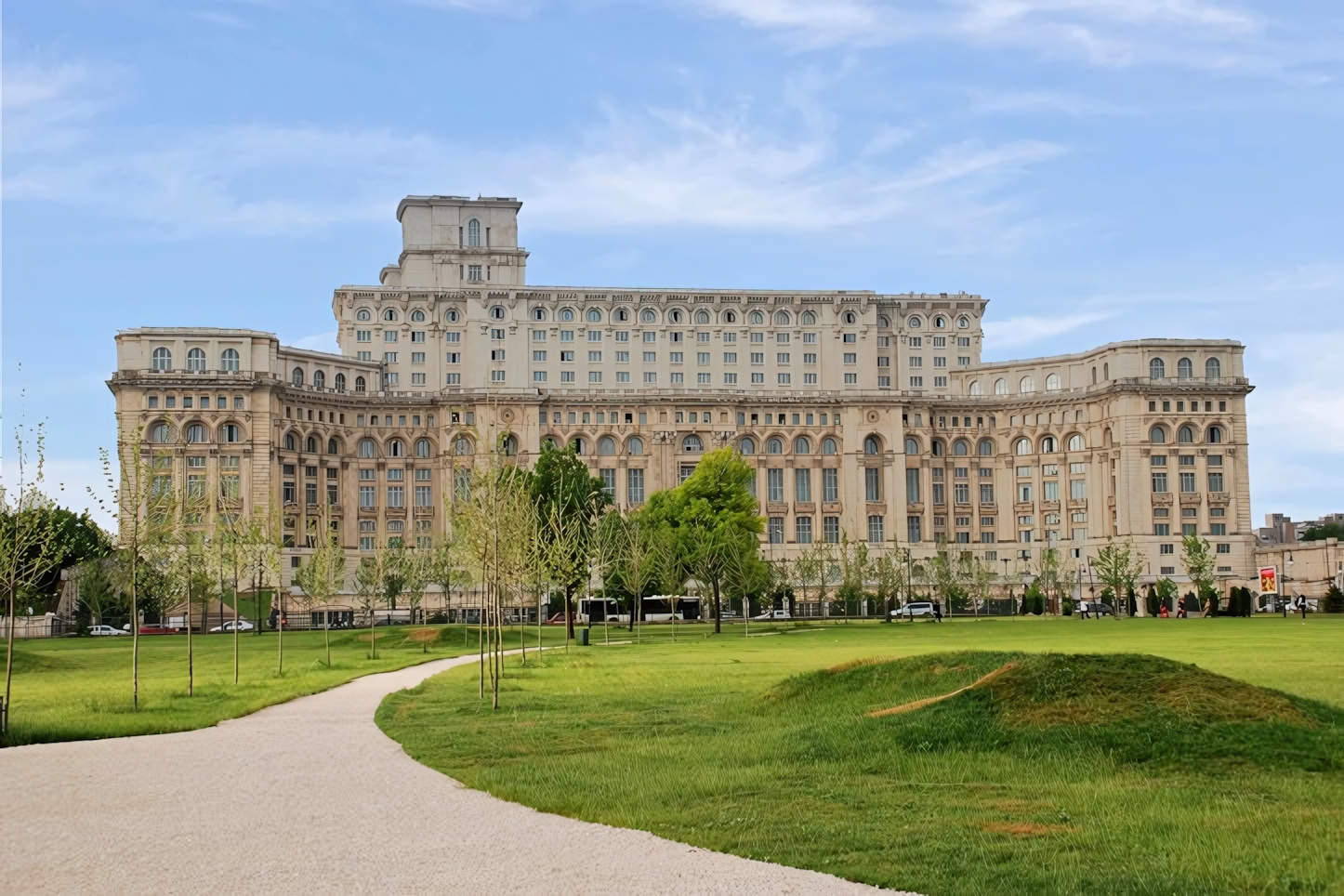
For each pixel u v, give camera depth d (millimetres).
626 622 185000
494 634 59031
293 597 192500
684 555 143250
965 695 37438
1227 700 34438
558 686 59812
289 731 44188
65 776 33906
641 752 36344
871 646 94062
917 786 30469
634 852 24281
